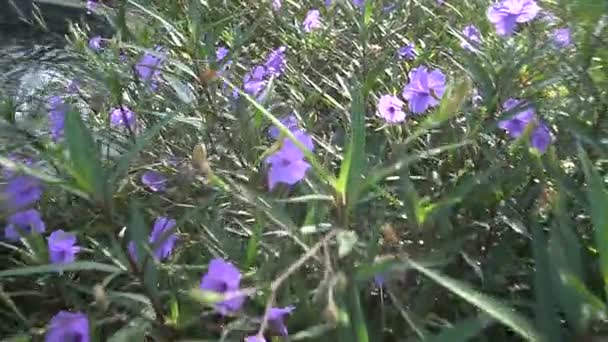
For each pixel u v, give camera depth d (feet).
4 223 1.94
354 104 1.22
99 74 2.01
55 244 1.57
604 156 1.47
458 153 1.64
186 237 1.55
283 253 1.39
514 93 1.63
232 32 2.39
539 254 1.11
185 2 2.67
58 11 4.09
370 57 2.07
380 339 1.32
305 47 2.31
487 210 1.51
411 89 1.75
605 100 1.50
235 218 1.62
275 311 1.23
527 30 1.76
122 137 2.06
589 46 1.49
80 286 1.54
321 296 1.13
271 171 1.39
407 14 2.36
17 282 1.72
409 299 1.39
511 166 1.57
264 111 1.32
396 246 1.32
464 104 1.67
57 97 2.34
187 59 2.11
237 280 1.28
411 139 1.49
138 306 1.43
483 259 1.47
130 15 2.97
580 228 1.45
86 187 1.28
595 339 1.04
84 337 1.35
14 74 3.08
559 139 1.58
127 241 1.47
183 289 1.41
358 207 1.46
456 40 2.09
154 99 2.06
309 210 1.38
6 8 4.03
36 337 1.55
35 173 1.33
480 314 1.17
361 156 1.20
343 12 2.51
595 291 1.34
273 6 2.58
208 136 1.83
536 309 1.08
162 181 1.75
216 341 1.27
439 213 1.37
